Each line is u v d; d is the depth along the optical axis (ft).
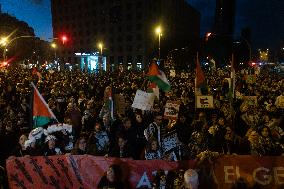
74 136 28.30
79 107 43.78
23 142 23.12
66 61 345.10
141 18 287.48
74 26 339.57
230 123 34.42
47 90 55.06
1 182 19.60
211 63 135.33
